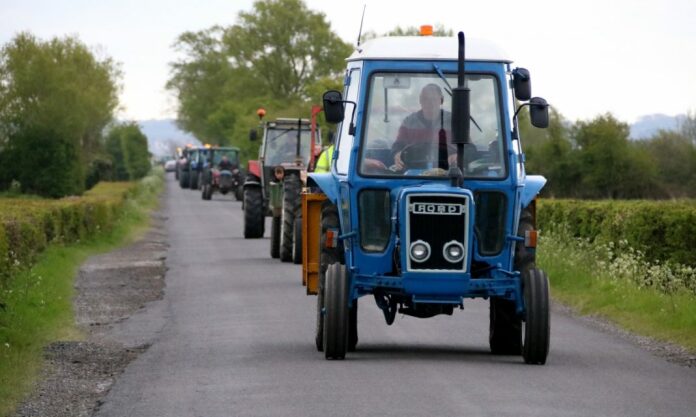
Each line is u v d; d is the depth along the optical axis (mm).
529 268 35406
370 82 35750
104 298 59000
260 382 31344
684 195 131625
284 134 106188
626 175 129500
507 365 34469
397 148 35531
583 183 131375
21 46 169875
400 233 33875
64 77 170250
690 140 138625
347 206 35844
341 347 35094
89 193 170000
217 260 82188
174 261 82125
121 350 40312
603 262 55812
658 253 53781
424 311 36406
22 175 167125
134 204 143125
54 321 48781
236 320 48031
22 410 28797
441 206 33594
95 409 28516
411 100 35688
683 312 44156
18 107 166875
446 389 29500
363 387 29875
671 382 31453
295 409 27062
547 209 75562
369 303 53188
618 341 41375
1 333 41750
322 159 63281
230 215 157750
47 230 79312
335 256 37281
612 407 27297
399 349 38906
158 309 53750
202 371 34000
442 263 33844
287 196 78312
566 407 27125
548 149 132375
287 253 78438
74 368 36031
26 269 60312
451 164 35375
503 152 35500
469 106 34188
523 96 35562
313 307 52219
